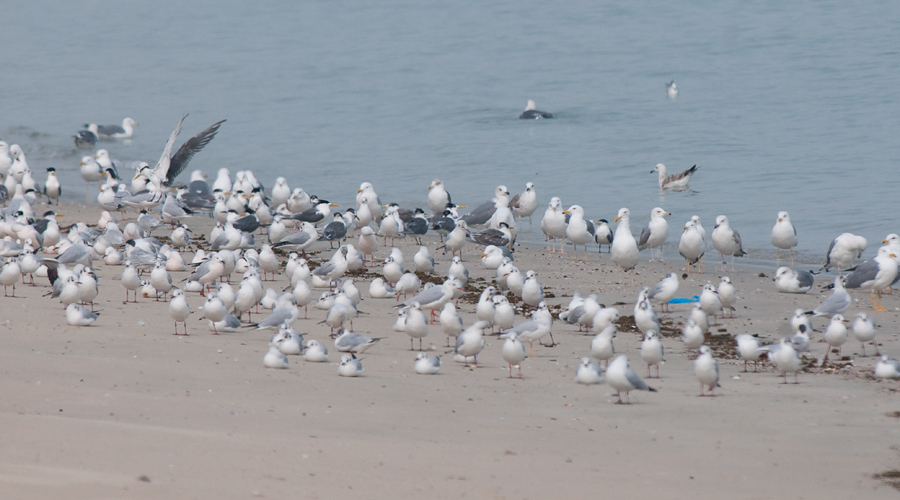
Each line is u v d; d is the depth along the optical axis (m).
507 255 29.97
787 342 18.50
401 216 37.72
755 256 32.22
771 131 52.66
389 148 55.69
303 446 12.20
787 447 13.62
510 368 18.03
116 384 14.91
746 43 74.50
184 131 64.44
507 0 99.44
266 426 13.14
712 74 67.56
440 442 13.05
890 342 21.09
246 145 59.12
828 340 19.77
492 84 70.44
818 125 52.81
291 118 65.94
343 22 98.44
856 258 31.23
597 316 21.25
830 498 11.41
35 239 31.48
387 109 65.94
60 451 10.99
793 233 30.23
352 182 48.47
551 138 55.28
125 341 18.72
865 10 80.25
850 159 45.44
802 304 24.95
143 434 12.03
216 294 20.50
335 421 13.80
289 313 20.34
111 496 9.51
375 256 32.84
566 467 12.21
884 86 59.75
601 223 33.12
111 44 99.00
